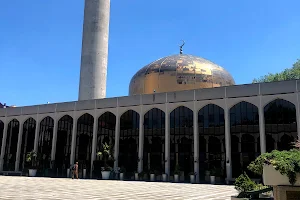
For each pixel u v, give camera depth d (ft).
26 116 154.10
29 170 138.82
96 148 134.51
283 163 19.24
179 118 123.65
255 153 112.27
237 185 39.19
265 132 109.50
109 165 132.16
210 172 111.55
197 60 160.25
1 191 61.26
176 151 123.75
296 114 100.48
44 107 150.10
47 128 149.79
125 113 136.15
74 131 140.15
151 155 127.54
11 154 156.25
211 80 152.97
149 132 129.18
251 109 112.16
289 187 19.07
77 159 141.38
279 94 104.22
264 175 20.72
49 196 53.57
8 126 161.27
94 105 138.51
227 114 111.24
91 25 159.84
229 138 109.40
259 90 107.65
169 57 163.94
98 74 156.56
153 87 153.69
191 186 87.92
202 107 117.29
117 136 130.21
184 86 149.89
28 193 58.44
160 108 124.67
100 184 90.02
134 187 79.41
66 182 96.89
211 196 57.77
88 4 162.61
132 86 165.17
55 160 143.54
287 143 104.83
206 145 120.78
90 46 158.10
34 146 147.64
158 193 62.90
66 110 144.36
